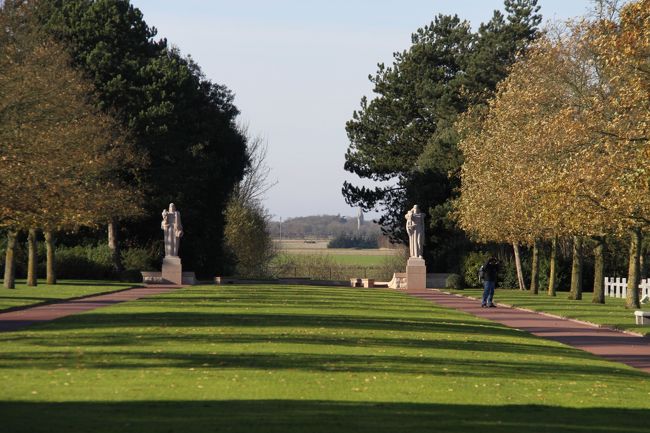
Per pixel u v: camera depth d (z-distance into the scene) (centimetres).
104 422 1681
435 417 1828
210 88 11406
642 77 4159
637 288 5997
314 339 3388
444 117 11388
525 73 7331
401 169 12044
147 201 9519
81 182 7144
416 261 9225
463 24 12325
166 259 8981
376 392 2161
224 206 10919
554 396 2219
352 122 12450
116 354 2825
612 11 6278
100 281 9006
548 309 5872
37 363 2586
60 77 7512
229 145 10869
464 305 6419
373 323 4228
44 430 1590
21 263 9212
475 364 2789
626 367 2934
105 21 9619
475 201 7675
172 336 3425
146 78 9550
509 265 9994
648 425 1831
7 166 5222
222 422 1697
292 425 1673
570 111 5003
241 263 12800
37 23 8350
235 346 3094
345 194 12300
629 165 4394
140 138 9319
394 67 12462
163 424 1669
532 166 6362
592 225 4925
